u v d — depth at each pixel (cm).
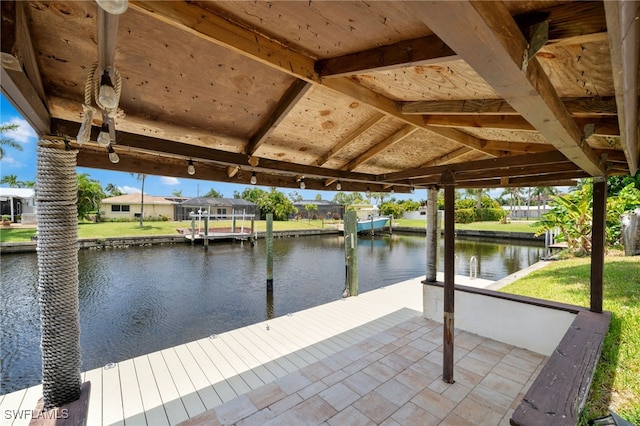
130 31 136
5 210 2281
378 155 347
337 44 142
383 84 182
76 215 221
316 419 234
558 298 462
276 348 374
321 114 234
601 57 112
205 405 263
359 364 317
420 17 67
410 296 598
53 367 218
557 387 158
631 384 235
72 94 173
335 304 552
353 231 629
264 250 1579
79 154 237
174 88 179
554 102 118
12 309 666
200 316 629
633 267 593
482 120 211
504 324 358
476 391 264
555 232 1052
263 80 183
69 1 114
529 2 84
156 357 354
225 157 249
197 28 120
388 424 227
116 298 748
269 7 116
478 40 72
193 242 1705
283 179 360
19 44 92
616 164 277
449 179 279
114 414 254
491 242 1731
